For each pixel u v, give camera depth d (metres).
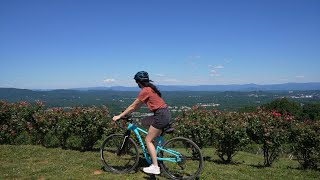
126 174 4.24
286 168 5.72
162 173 4.25
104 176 4.15
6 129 6.85
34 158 5.20
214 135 6.09
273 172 5.13
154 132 3.87
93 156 5.36
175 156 4.01
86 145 6.15
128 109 3.95
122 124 5.84
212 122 6.11
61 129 6.23
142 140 4.24
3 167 4.55
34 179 4.05
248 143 5.96
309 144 5.73
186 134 6.02
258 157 9.80
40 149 5.84
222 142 6.03
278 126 6.02
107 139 4.47
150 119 3.93
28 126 6.72
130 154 4.45
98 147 6.53
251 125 6.03
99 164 4.71
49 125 6.43
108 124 6.02
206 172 4.60
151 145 3.93
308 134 5.71
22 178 4.08
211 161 6.14
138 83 3.96
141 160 4.68
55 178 4.04
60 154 5.52
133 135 4.61
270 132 5.84
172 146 4.16
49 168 4.48
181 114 6.39
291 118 6.01
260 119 6.04
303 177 4.95
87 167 4.59
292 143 6.02
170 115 3.92
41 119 6.48
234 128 5.84
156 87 3.92
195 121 6.07
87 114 6.06
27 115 6.80
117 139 4.47
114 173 4.31
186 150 4.18
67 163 4.82
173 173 4.14
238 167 5.36
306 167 5.89
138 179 4.05
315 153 5.69
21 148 5.82
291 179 4.73
